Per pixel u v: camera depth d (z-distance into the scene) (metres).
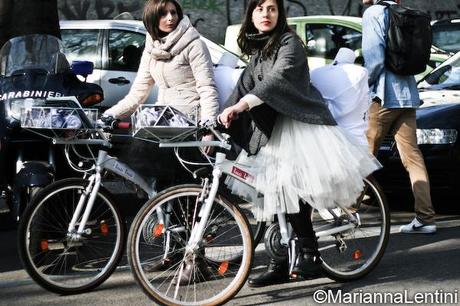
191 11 43.91
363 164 12.19
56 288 12.46
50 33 21.69
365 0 16.39
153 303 12.23
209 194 11.66
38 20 21.42
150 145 12.62
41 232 12.27
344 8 45.84
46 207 12.28
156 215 11.86
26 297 12.64
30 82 16.06
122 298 12.47
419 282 13.16
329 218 13.02
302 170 11.74
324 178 11.72
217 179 11.65
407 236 16.25
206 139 11.78
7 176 15.84
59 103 12.00
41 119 11.59
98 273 12.74
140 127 11.02
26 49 16.91
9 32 21.34
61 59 16.39
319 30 29.86
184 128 11.15
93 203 12.35
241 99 11.38
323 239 13.02
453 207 19.30
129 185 13.83
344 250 13.06
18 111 15.49
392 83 15.96
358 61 27.06
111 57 23.67
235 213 11.78
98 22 24.25
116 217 12.70
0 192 16.02
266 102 11.38
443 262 14.29
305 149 11.74
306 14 45.44
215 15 44.06
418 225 16.42
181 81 12.88
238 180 11.86
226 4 44.12
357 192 12.28
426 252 14.97
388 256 14.76
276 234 12.56
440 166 17.78
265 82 11.39
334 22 29.78
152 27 12.86
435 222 17.02
